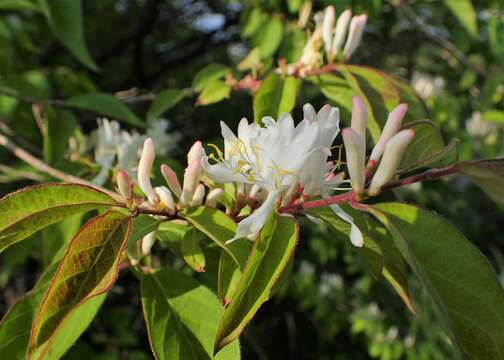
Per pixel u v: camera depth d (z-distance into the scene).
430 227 0.13
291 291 0.56
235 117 0.56
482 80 0.52
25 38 0.44
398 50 0.55
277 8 0.35
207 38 0.69
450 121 0.45
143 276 0.17
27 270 0.51
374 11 0.32
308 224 0.55
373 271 0.15
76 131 0.29
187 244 0.16
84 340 0.45
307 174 0.14
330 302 0.61
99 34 0.85
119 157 0.24
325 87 0.23
